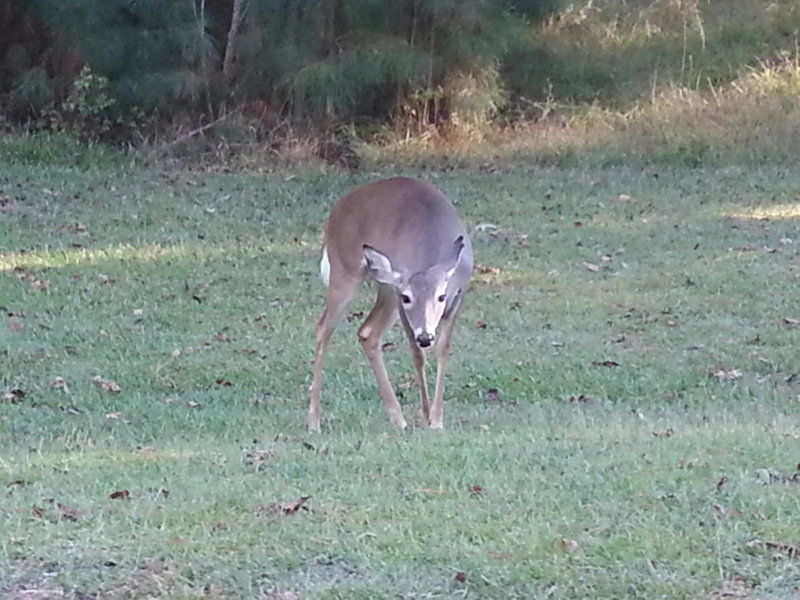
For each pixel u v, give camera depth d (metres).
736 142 23.33
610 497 7.59
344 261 10.92
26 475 8.55
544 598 6.11
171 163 22.92
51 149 22.64
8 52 24.11
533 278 16.14
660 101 24.88
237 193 20.83
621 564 6.44
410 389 12.12
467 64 24.22
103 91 23.55
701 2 27.44
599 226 18.83
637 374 12.52
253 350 13.27
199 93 24.03
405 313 10.22
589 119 24.64
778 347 13.38
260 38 23.70
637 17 27.08
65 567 6.50
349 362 12.96
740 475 7.97
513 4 24.41
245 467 8.72
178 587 6.27
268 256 17.09
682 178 21.81
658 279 16.00
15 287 15.34
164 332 13.91
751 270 16.36
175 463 8.91
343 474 8.41
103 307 14.73
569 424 10.46
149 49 23.27
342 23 24.19
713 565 6.40
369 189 11.00
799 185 21.09
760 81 25.23
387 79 23.80
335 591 6.21
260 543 6.82
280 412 11.30
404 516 7.31
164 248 17.42
